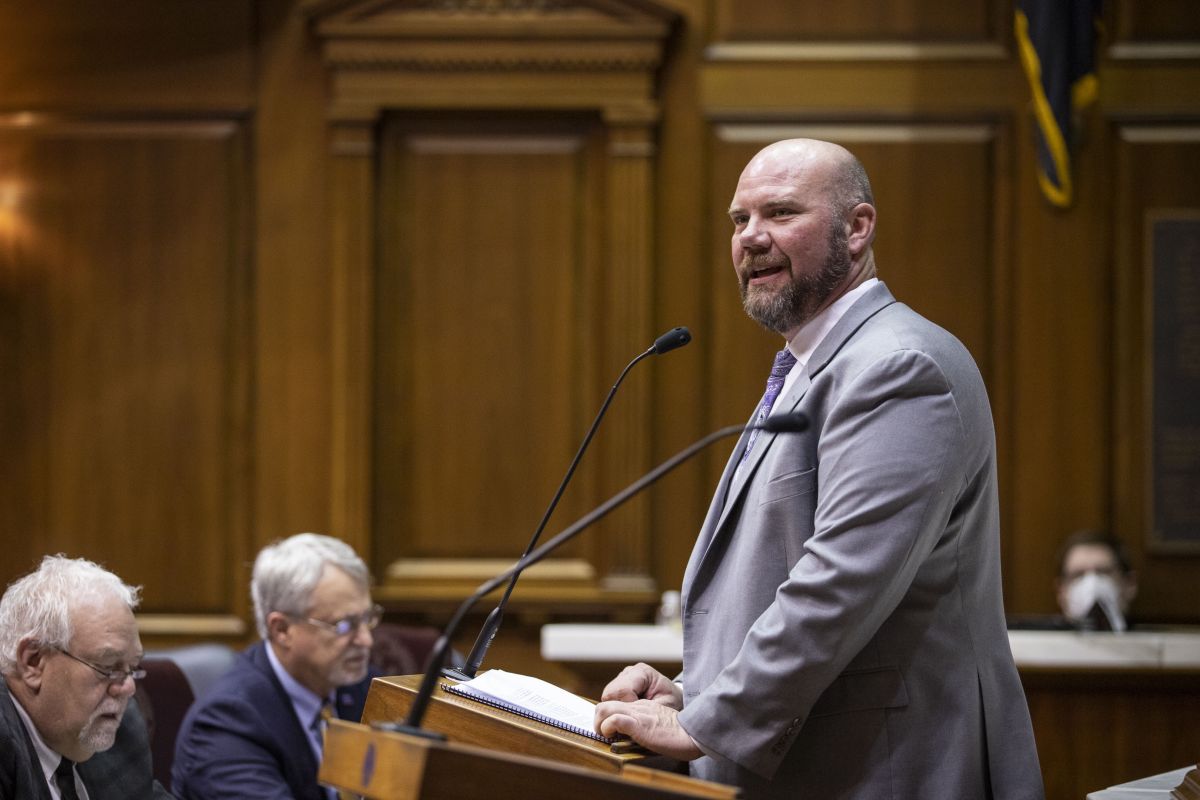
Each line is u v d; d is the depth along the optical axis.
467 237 21.30
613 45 20.77
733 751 7.47
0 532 21.34
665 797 5.86
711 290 20.98
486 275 21.30
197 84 21.28
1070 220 20.80
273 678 11.68
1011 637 14.19
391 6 20.88
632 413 20.88
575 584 21.00
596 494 21.06
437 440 21.30
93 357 21.36
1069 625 15.59
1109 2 20.89
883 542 7.45
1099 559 18.12
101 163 21.31
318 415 21.28
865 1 20.94
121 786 9.72
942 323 20.91
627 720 7.49
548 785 5.82
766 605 8.06
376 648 13.70
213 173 21.31
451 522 21.23
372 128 21.05
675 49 21.03
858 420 7.74
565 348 21.22
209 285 21.31
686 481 20.91
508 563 21.17
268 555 11.84
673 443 20.95
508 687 8.08
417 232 21.30
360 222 21.05
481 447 21.25
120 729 9.94
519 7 20.81
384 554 21.27
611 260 20.92
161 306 21.36
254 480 21.30
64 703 8.81
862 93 20.89
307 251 21.30
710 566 8.55
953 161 20.86
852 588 7.40
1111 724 14.17
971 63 20.84
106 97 21.30
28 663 8.83
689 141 20.98
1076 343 20.83
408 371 21.33
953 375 7.89
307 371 21.30
